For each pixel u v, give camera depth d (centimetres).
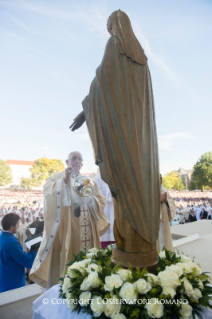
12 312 299
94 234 333
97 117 171
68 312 150
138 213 159
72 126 206
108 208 480
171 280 142
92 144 169
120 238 168
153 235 163
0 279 356
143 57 184
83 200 332
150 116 176
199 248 544
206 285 166
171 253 189
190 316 136
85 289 148
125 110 166
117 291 138
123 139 160
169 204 414
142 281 139
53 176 351
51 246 303
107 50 177
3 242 360
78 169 331
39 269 301
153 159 172
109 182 161
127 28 185
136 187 159
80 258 197
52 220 310
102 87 168
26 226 566
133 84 174
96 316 135
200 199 1670
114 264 170
